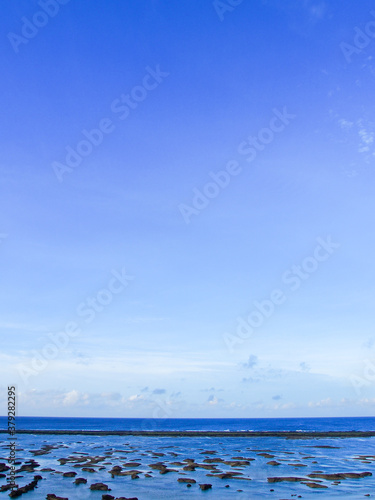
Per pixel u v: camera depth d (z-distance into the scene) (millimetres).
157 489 48344
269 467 63688
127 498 42094
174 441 111875
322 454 81688
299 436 125438
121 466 63750
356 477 54625
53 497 42312
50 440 115688
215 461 68188
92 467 62938
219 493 46344
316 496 44844
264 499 43500
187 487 49500
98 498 43750
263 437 125625
